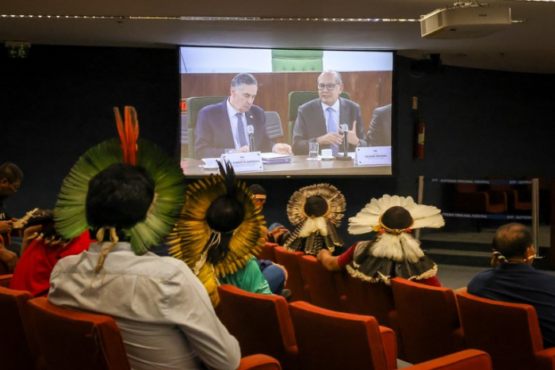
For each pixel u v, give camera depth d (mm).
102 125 8359
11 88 8141
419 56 9141
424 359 3186
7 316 2271
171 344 1619
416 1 5898
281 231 5031
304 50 8492
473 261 8180
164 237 1688
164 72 8500
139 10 6238
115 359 1563
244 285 2629
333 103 8570
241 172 8438
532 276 2807
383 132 8656
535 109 10969
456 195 9758
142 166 1751
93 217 1632
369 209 3518
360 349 2119
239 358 1705
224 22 6840
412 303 3109
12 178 4508
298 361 2443
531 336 2549
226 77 8352
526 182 7512
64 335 1646
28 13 6363
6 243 4238
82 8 6145
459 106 10109
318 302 4078
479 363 2055
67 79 8266
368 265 3352
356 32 7434
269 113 8477
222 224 2402
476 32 4883
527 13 6371
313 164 8586
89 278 1643
